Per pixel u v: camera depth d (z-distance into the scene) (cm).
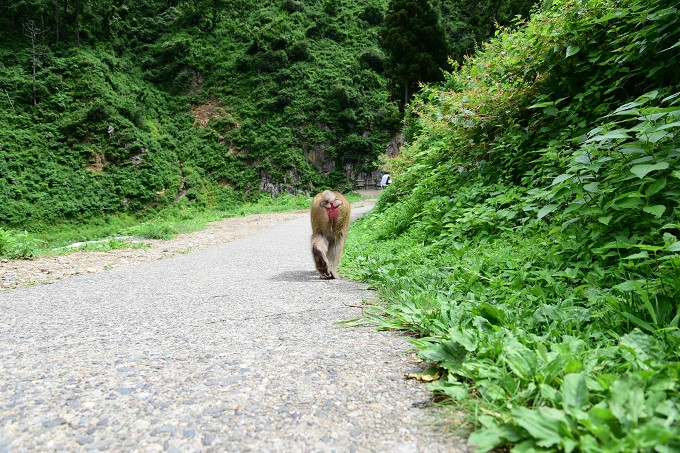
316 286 489
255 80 5672
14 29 5338
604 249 324
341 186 4988
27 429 176
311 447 161
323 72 5791
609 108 524
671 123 292
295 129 5172
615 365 197
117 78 5328
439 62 2895
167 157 4666
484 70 726
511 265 381
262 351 269
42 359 264
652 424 137
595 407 145
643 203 306
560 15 586
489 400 183
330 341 285
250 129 5131
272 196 4650
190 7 6519
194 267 697
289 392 208
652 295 253
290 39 6134
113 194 4069
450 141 780
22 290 528
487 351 217
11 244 880
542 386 171
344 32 6606
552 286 329
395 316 324
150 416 186
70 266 765
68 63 5041
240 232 1553
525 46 623
